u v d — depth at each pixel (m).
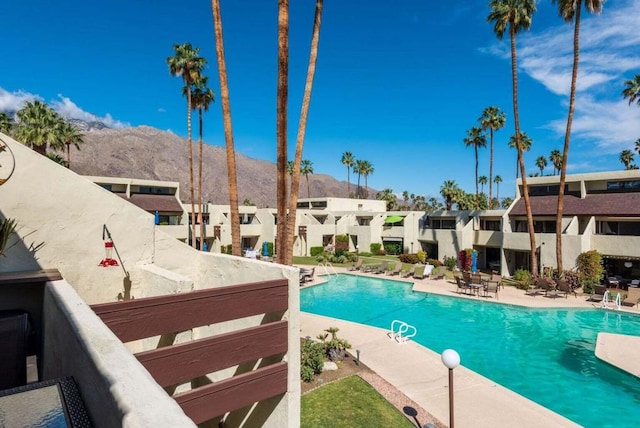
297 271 6.90
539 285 24.59
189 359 5.71
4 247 6.58
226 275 8.55
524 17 26.80
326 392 10.98
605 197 29.25
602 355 14.03
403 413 9.85
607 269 27.58
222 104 14.80
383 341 15.91
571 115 25.56
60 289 5.11
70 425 2.39
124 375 2.31
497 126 44.31
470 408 10.22
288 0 13.17
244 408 7.94
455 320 20.41
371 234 45.91
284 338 6.81
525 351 15.91
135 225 8.62
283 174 13.58
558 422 9.60
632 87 31.52
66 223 7.69
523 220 34.12
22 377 5.63
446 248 37.38
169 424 1.75
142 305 5.32
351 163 87.69
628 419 10.58
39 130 34.47
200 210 36.38
